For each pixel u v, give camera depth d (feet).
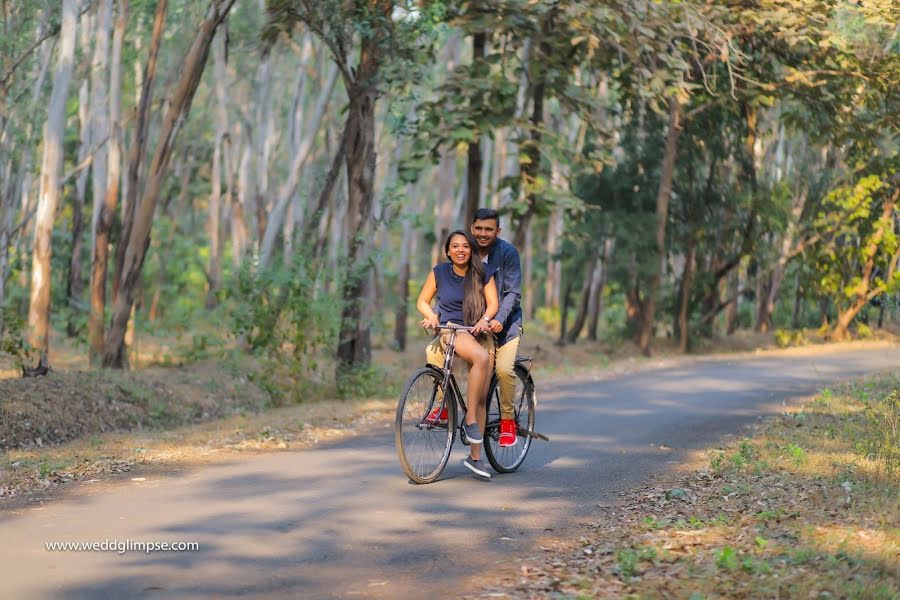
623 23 55.57
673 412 41.81
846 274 104.53
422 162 58.13
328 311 50.78
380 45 52.75
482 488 24.97
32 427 37.50
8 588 15.92
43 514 21.61
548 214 67.67
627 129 96.48
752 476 24.82
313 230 62.90
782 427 34.40
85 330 65.16
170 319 64.59
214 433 36.14
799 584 15.40
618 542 18.90
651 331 104.53
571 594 15.64
